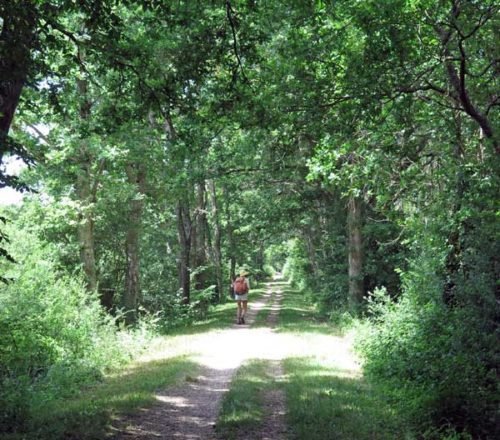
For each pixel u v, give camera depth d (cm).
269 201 3089
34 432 755
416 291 1555
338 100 1240
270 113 1271
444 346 1277
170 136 1538
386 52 1105
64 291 1580
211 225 4712
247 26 1101
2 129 791
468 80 1414
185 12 1040
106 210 2467
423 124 1546
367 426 827
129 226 2575
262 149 2409
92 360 1370
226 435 786
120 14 1366
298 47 1256
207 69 1181
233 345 1853
